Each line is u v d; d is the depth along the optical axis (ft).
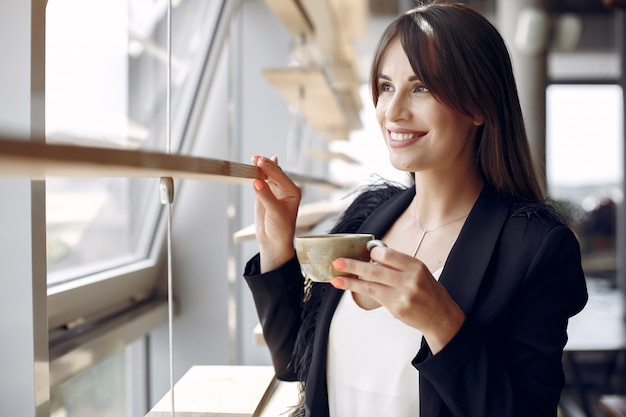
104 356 5.96
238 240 5.48
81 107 6.06
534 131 17.44
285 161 9.46
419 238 4.06
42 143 1.68
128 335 6.57
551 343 3.44
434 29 3.56
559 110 26.68
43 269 3.91
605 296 16.65
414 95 3.67
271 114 9.41
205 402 3.86
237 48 9.39
